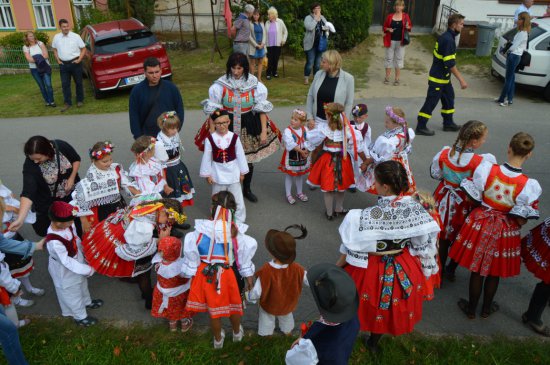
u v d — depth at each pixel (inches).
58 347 140.0
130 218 141.9
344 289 95.7
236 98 203.3
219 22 623.5
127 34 406.6
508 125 319.9
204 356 136.0
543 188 233.6
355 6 510.6
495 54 415.8
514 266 138.4
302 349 97.8
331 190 198.1
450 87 298.5
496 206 135.2
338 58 206.8
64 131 339.6
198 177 258.4
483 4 548.7
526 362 132.3
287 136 208.4
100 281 172.9
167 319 153.1
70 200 168.7
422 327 147.0
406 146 181.0
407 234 116.5
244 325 149.6
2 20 659.4
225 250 128.7
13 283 130.6
